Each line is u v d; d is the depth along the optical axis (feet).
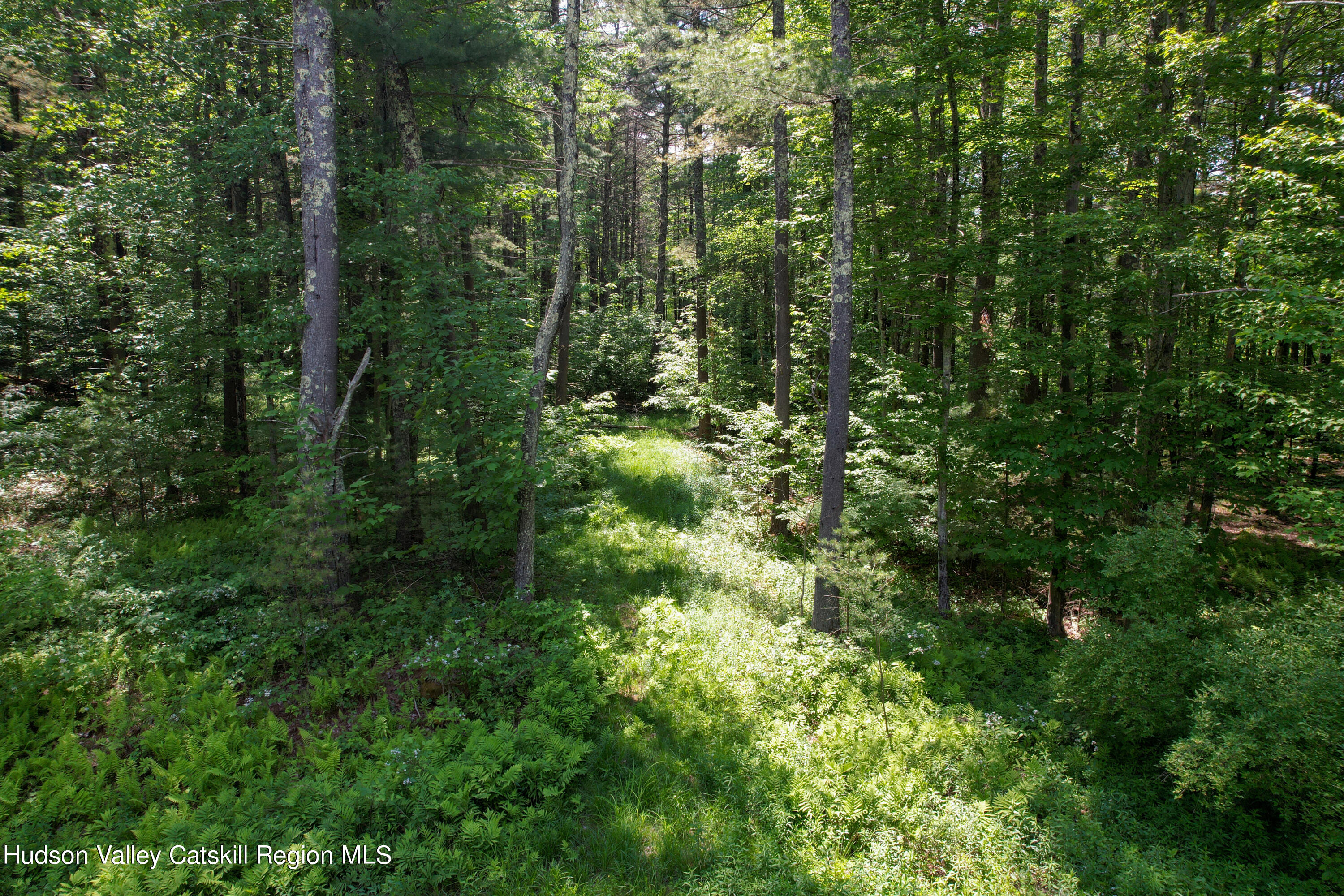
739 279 70.85
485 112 42.34
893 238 32.73
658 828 16.44
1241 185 24.84
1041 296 29.66
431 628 25.27
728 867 15.11
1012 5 29.37
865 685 23.29
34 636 20.66
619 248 113.91
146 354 35.55
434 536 27.78
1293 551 34.17
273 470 29.58
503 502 27.81
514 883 14.49
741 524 39.63
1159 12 30.68
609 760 18.79
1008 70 36.22
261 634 23.08
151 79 33.88
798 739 19.94
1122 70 30.27
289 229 31.50
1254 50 25.94
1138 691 18.65
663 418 77.92
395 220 27.71
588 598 29.60
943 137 32.65
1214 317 27.37
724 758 18.85
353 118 33.32
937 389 31.37
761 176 53.93
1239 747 15.35
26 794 15.94
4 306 36.09
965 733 20.02
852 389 42.91
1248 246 20.21
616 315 88.69
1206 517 31.53
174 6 31.96
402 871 14.34
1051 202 31.22
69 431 32.27
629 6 34.04
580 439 45.65
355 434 30.14
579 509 39.09
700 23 39.52
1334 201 19.40
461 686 21.40
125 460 33.22
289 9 35.19
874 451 34.47
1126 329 26.61
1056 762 19.57
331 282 26.07
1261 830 16.53
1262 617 19.08
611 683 21.89
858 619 24.49
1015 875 15.17
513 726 19.35
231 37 29.58
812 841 16.10
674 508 43.39
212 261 29.22
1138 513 26.89
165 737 17.57
